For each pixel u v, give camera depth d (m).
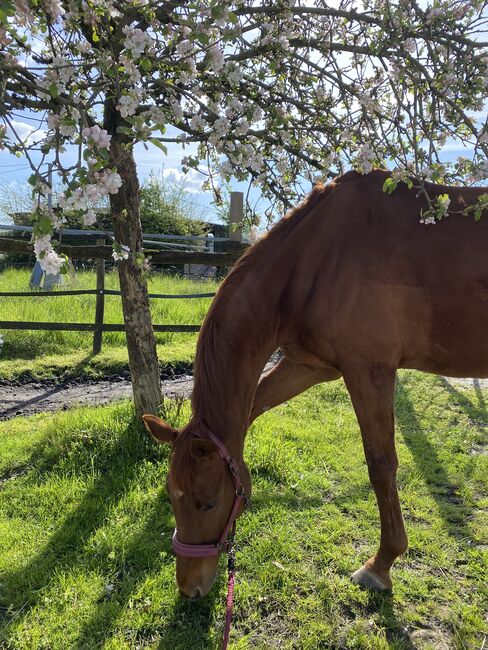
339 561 2.25
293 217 2.14
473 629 1.92
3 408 4.13
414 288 1.99
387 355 2.01
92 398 4.38
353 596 2.06
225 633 1.59
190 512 1.62
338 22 2.15
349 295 1.97
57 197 1.24
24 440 3.30
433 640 1.89
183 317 6.50
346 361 2.04
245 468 1.90
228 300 1.96
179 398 3.46
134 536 2.36
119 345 5.90
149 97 1.82
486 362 2.07
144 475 2.84
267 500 2.68
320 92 2.19
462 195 2.04
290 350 2.24
